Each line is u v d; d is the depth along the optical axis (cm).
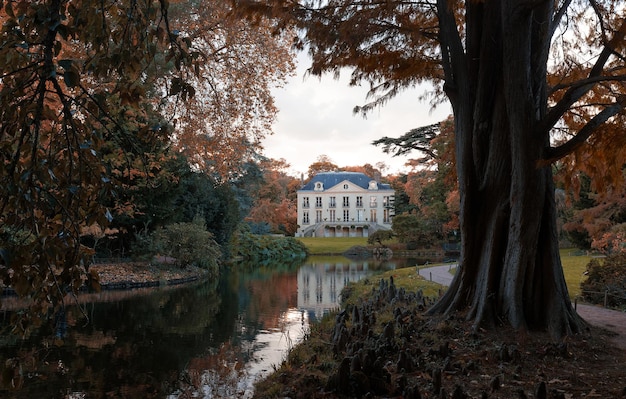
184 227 2389
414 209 5559
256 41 1196
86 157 248
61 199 240
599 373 575
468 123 841
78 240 226
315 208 7950
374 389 506
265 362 856
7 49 209
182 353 915
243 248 4216
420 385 527
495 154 812
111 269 2034
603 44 841
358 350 619
